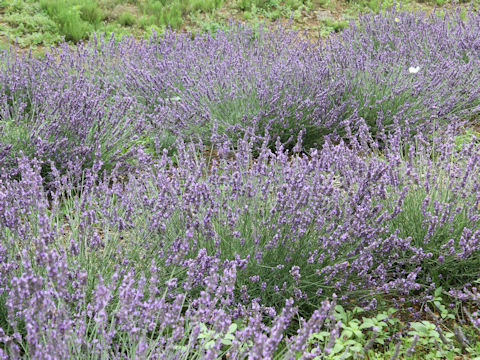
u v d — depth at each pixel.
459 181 3.32
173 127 4.92
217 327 2.11
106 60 6.58
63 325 2.01
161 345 2.14
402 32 7.47
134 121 5.05
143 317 2.19
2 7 8.94
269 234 2.94
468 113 5.26
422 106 5.25
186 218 2.97
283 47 6.59
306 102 4.96
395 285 2.81
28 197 2.85
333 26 9.69
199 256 2.62
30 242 2.61
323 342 2.55
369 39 7.27
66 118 4.34
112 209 3.04
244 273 2.83
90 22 8.97
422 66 5.88
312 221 2.90
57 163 4.23
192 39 8.65
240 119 5.11
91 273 2.64
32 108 4.84
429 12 9.94
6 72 5.41
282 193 2.96
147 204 2.96
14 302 2.11
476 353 2.48
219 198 3.20
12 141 4.21
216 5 10.15
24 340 2.40
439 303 2.86
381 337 2.71
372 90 5.47
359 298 2.86
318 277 2.91
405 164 3.46
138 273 2.77
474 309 2.94
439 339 2.61
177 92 5.73
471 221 3.14
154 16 9.22
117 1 9.77
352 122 5.08
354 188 3.29
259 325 2.16
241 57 5.99
